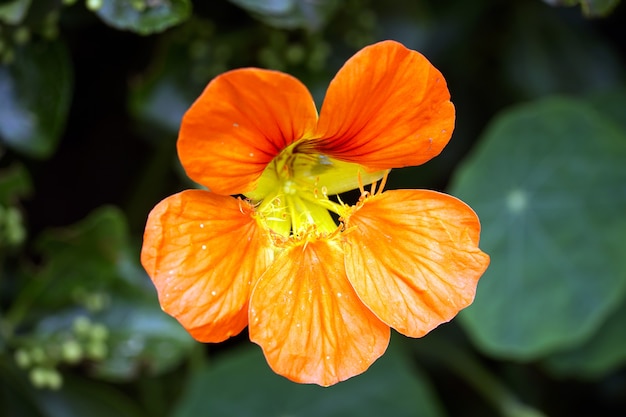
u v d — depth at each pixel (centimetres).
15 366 30
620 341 33
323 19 28
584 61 35
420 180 34
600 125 32
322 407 32
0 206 29
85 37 31
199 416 31
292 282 25
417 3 31
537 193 33
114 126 33
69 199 33
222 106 23
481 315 32
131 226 33
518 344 32
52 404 30
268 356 24
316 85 31
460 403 36
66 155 33
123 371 30
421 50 32
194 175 24
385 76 24
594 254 32
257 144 24
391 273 25
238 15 30
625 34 35
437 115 24
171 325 30
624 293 33
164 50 30
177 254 24
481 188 32
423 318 25
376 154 25
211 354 34
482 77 35
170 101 30
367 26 31
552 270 32
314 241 26
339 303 25
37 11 28
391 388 32
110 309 30
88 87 32
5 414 31
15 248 30
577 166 33
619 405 37
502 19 35
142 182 32
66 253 29
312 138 25
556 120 32
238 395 31
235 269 25
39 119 29
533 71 34
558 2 28
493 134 32
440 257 25
